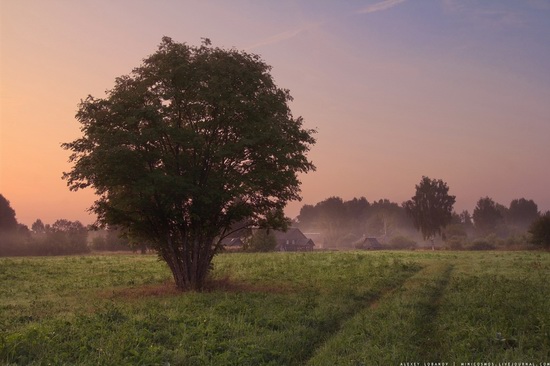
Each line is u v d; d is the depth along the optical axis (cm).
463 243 10081
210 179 2262
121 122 2231
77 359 977
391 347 1080
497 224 18738
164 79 2305
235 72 2334
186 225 2366
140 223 2412
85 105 2250
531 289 2069
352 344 1123
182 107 2411
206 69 2328
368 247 12262
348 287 2286
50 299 2066
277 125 2370
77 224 10669
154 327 1256
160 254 2545
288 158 2325
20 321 1502
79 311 1670
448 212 12269
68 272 3453
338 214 17425
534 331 1196
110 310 1441
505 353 991
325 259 4547
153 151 2247
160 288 2436
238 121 2322
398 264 3794
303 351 1130
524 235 9962
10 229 12406
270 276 2998
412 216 12556
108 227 2452
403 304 1678
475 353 1005
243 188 2256
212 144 2377
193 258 2394
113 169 2177
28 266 3994
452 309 1589
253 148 2336
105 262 4628
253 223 2580
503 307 1541
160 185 2148
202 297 1870
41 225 17250
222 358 988
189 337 1145
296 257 4819
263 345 1105
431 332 1298
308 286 2392
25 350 1014
